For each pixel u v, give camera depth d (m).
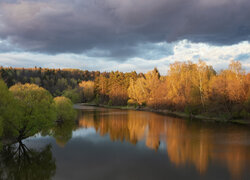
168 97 76.12
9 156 25.28
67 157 24.45
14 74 181.12
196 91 60.66
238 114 50.31
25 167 21.73
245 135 35.06
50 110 34.22
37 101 32.09
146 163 22.16
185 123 49.12
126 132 39.41
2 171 20.91
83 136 35.88
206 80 60.88
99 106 120.31
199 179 18.00
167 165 21.44
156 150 26.98
